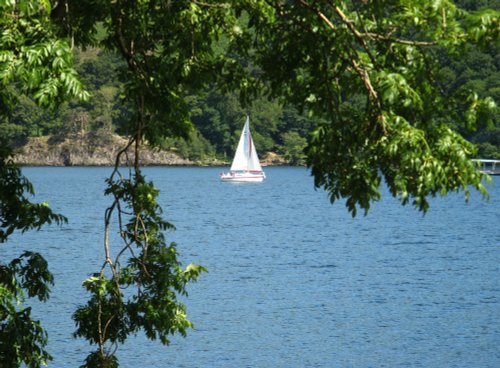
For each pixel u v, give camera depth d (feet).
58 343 348.59
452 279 562.66
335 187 124.88
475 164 113.80
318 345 360.07
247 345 357.41
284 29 136.87
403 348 356.59
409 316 424.46
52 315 407.23
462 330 391.65
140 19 145.07
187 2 142.72
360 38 120.06
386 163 114.73
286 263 651.66
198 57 155.12
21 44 99.55
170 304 169.99
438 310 442.50
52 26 105.60
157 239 170.91
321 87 135.03
